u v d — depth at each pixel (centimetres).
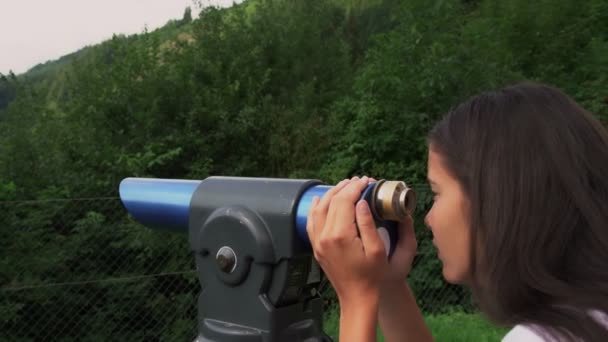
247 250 107
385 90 673
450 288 524
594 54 730
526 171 92
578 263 90
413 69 664
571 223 90
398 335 128
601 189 92
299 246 106
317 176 720
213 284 114
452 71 647
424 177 654
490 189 93
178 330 511
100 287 489
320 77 1059
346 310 97
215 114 841
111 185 682
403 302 126
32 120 747
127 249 497
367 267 96
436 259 518
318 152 777
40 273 467
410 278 521
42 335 476
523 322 91
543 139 93
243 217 108
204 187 118
